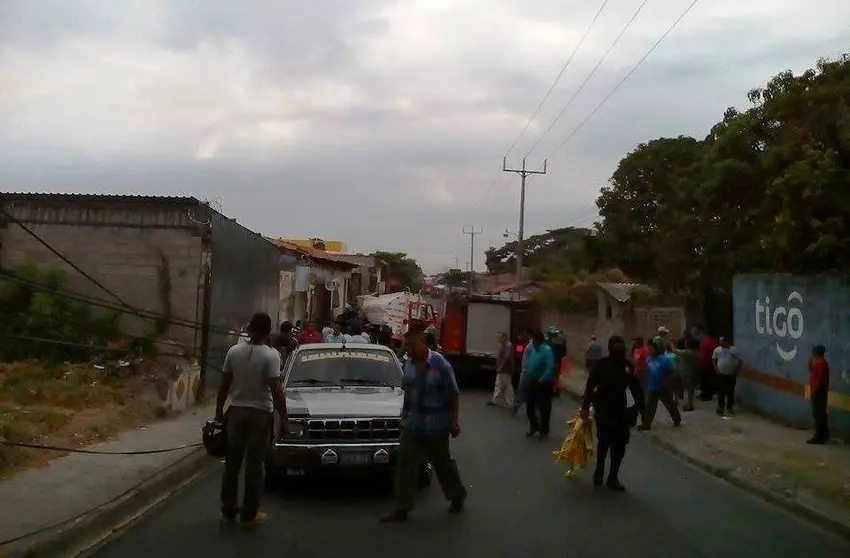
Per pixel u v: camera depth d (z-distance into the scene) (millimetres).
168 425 13906
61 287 16781
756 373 18266
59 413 12656
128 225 18297
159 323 17953
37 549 6645
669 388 15820
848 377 14266
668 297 29406
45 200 18328
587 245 38750
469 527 8055
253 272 23234
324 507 8891
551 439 14484
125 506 8477
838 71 17391
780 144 18531
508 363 20484
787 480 10625
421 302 38031
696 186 25359
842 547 7750
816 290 15523
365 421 9352
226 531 7809
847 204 15516
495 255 90312
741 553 7395
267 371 7781
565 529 8070
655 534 7984
